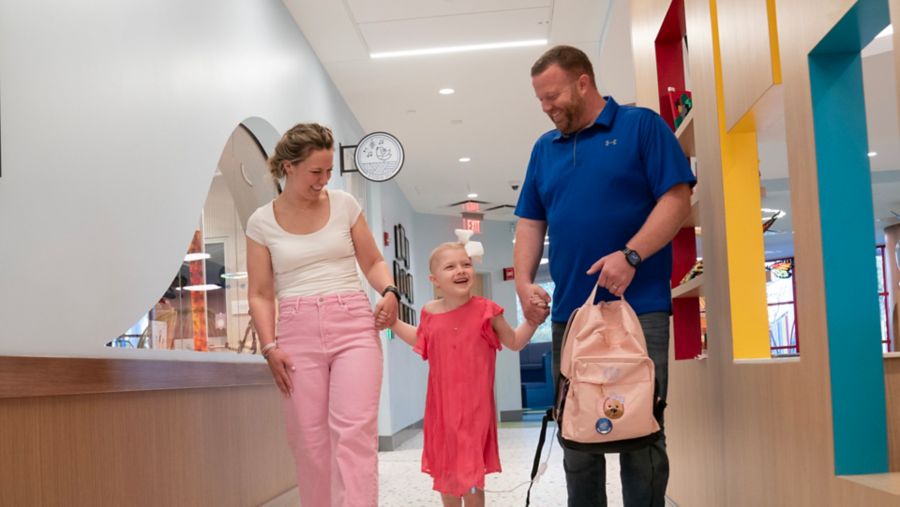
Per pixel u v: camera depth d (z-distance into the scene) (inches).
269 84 211.8
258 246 121.4
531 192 116.9
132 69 127.8
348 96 318.3
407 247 506.0
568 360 100.3
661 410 98.2
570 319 101.3
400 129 366.9
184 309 152.6
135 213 127.0
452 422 128.8
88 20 114.5
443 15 248.1
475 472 127.1
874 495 71.4
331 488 119.0
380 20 248.8
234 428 167.5
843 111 82.2
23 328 96.6
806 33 83.0
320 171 115.5
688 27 138.7
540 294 110.7
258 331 119.6
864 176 81.9
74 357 104.8
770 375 98.7
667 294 104.3
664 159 101.7
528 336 131.8
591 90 107.4
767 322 115.5
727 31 112.9
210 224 173.6
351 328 117.4
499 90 319.0
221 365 158.6
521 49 278.5
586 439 95.8
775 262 772.6
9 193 94.7
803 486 88.2
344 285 119.2
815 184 82.7
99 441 111.3
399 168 276.2
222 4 174.7
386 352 394.0
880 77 282.7
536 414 673.0
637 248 97.5
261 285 121.6
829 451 81.3
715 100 120.6
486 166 439.8
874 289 81.2
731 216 116.6
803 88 84.7
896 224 554.3
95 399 110.8
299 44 249.8
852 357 80.7
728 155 117.6
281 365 117.3
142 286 128.8
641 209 103.9
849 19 73.3
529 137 386.9
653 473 100.1
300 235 118.9
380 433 389.4
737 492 114.3
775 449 97.1
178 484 137.5
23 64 98.6
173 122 143.8
